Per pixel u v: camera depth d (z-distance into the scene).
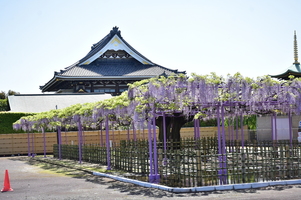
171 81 15.24
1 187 14.60
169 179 14.22
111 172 17.72
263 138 33.91
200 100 15.60
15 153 35.03
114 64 51.22
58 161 26.17
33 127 30.30
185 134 38.00
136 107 15.11
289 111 19.27
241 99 16.38
